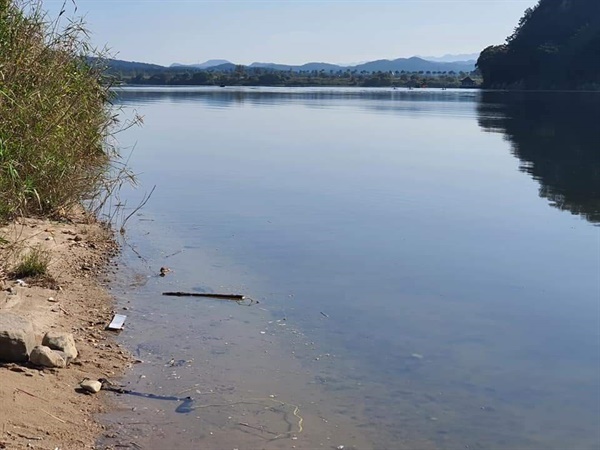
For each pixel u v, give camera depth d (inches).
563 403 147.1
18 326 152.3
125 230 274.8
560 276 227.8
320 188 377.7
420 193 366.3
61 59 292.8
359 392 150.0
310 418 139.3
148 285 212.5
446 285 218.4
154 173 418.6
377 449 129.5
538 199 353.1
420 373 159.2
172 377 154.6
